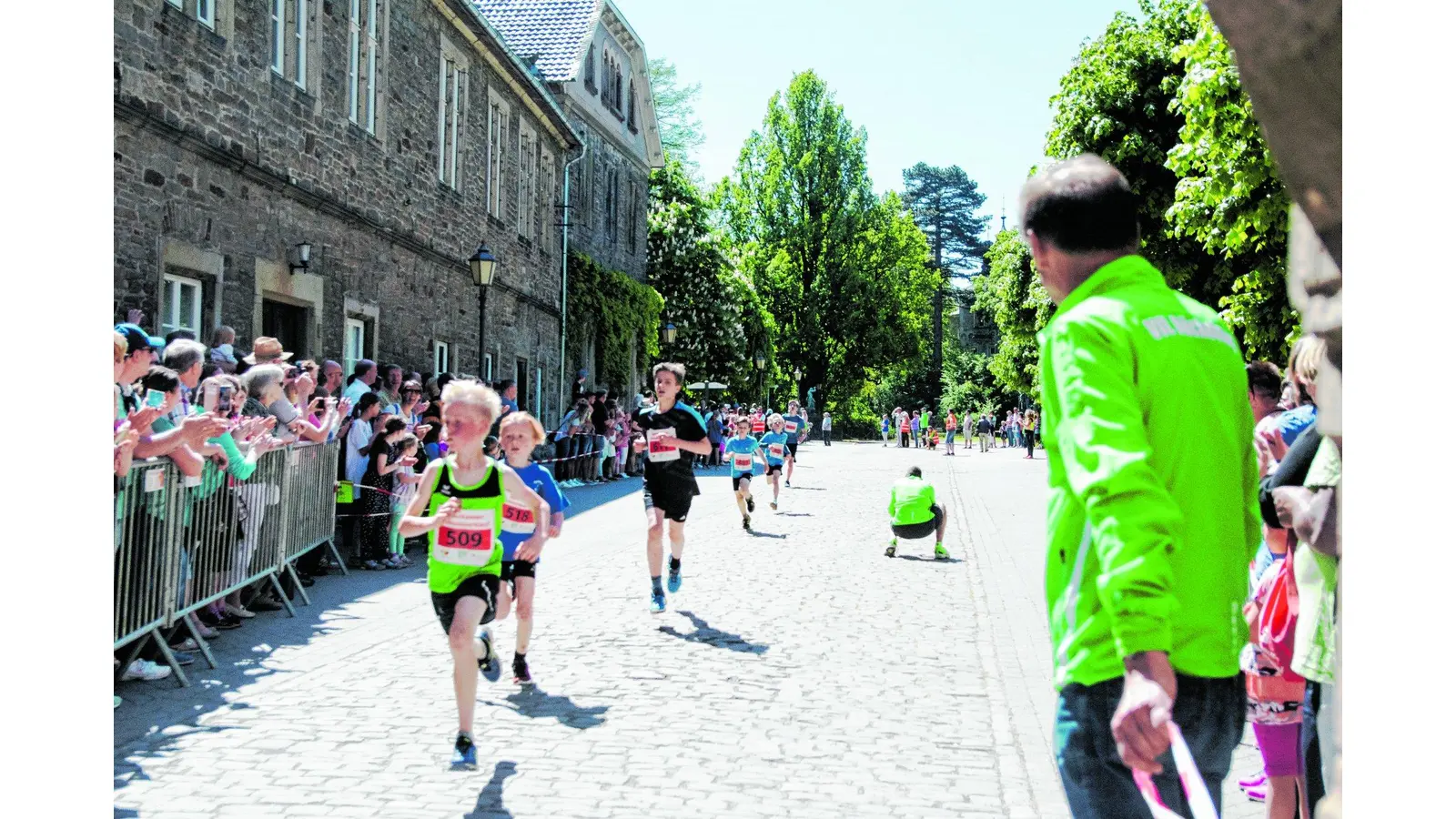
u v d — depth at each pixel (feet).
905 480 45.93
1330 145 5.51
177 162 38.81
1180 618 8.57
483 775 17.92
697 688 23.81
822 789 17.48
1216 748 8.73
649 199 144.66
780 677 24.89
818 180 216.74
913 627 30.89
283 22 47.80
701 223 144.77
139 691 22.71
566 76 104.83
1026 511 66.80
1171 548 7.94
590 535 51.13
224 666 24.99
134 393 24.52
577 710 21.97
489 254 64.64
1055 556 9.18
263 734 19.94
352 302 54.90
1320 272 6.88
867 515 63.26
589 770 18.26
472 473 20.11
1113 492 7.97
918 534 44.83
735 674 25.07
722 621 31.37
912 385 302.66
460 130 73.00
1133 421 8.27
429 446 47.52
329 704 22.07
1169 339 8.73
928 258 256.11
